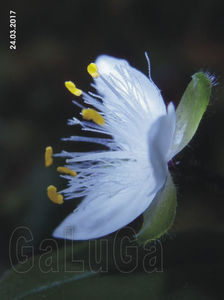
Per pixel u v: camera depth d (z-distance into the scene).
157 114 0.05
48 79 0.13
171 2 0.14
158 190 0.05
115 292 0.05
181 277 0.05
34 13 0.15
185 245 0.05
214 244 0.05
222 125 0.10
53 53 0.14
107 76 0.05
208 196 0.09
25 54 0.14
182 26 0.13
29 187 0.10
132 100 0.05
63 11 0.14
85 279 0.05
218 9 0.13
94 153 0.05
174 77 0.12
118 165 0.05
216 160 0.10
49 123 0.12
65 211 0.09
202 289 0.05
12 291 0.05
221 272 0.05
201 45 0.13
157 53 0.13
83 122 0.05
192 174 0.05
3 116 0.12
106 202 0.05
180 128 0.05
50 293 0.05
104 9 0.14
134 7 0.14
